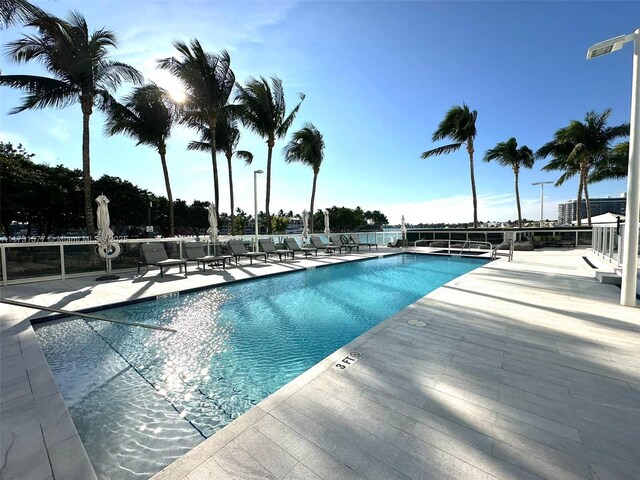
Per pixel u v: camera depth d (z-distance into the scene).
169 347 3.53
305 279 7.70
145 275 7.57
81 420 2.16
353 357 2.67
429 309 4.27
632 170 4.13
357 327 4.27
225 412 2.29
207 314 4.79
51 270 6.90
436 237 16.89
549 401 1.96
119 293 5.57
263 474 1.36
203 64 12.99
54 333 3.90
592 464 1.41
